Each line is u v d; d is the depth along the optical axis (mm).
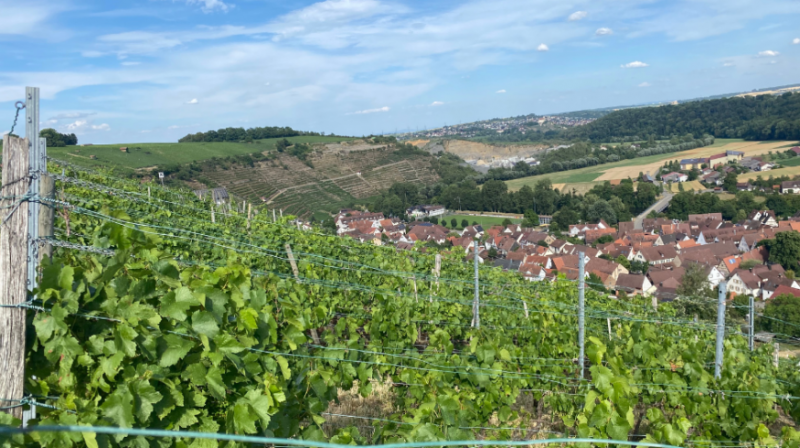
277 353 3723
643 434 6543
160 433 1703
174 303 2955
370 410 6340
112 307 2750
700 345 8344
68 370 2572
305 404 4035
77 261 3246
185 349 2922
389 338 6863
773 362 10414
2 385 2420
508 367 6465
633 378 6535
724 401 6277
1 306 2418
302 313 4691
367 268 10219
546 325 8297
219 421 3328
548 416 7070
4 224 2443
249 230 11727
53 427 1562
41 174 2650
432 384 5340
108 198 10914
